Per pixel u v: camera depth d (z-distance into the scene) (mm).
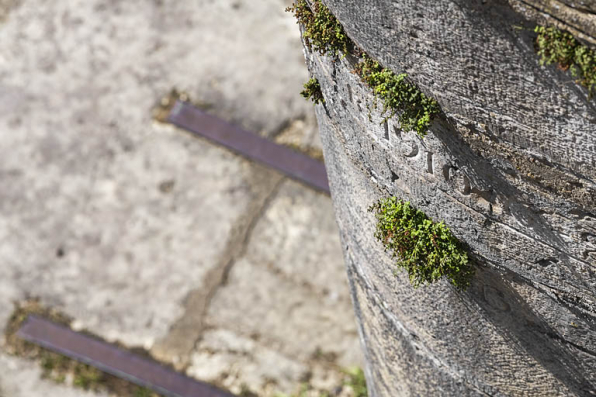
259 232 11258
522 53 2883
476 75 3082
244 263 11141
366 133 3934
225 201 11438
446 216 3904
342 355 10664
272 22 12406
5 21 12789
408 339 5312
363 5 3229
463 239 3943
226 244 11234
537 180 3332
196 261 11188
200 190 11523
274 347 10797
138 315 11086
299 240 11172
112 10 12711
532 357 4496
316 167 11484
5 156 11875
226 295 11039
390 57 3363
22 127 12047
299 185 11461
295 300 10930
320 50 3744
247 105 11891
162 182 11594
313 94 4207
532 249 3688
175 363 10875
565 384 4551
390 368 5953
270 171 11547
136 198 11539
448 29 2992
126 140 11859
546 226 3520
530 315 4164
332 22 3580
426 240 4012
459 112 3309
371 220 4551
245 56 12188
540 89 2955
